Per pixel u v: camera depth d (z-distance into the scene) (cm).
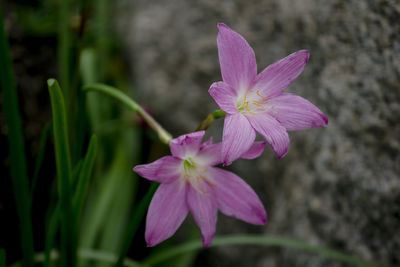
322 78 36
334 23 36
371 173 34
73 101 35
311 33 37
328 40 36
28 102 38
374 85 34
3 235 36
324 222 36
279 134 28
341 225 35
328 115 36
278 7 39
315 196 37
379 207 34
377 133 34
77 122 33
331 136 36
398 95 33
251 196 28
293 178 38
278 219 39
